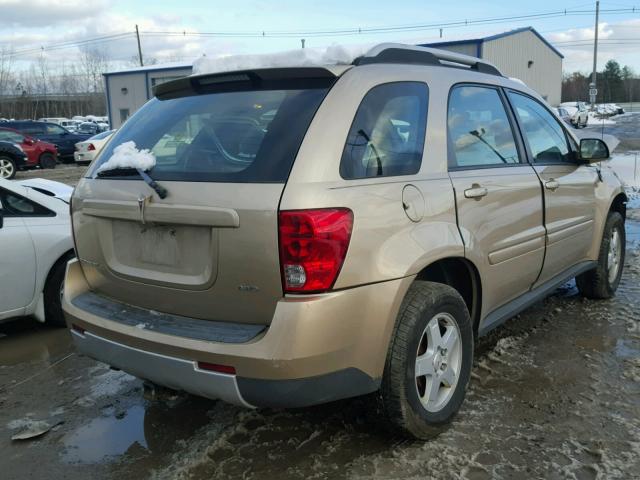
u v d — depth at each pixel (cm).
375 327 263
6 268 454
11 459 307
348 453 297
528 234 377
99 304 310
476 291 337
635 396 348
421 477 276
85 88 8219
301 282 242
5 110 6450
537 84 4006
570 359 401
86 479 288
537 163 403
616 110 4938
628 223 850
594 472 277
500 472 278
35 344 467
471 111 353
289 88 284
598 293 518
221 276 254
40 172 2078
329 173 255
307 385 246
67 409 359
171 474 286
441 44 3447
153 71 4100
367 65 295
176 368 262
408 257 273
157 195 272
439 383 308
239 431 321
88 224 309
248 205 246
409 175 292
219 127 284
